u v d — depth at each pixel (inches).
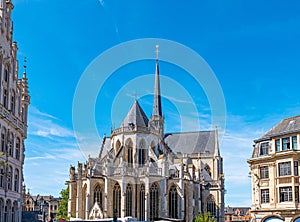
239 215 7416.3
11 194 2201.0
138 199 3981.3
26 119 2677.2
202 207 4744.1
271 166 2645.2
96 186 3986.2
